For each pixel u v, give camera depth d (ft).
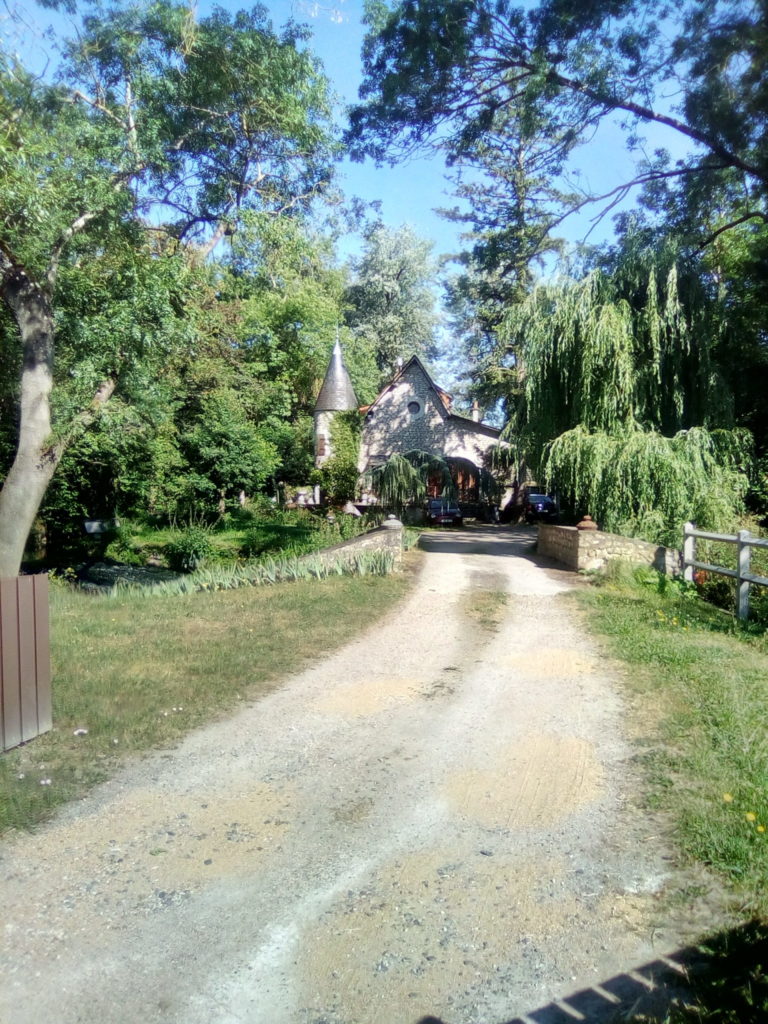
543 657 26.13
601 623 31.24
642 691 21.35
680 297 55.83
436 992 9.44
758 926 10.44
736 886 11.34
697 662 24.31
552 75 49.73
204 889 11.68
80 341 45.70
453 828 13.57
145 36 46.26
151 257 48.19
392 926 10.72
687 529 41.60
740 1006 8.98
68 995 9.38
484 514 127.85
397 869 12.21
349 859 12.55
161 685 22.02
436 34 47.98
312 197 54.95
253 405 96.99
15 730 17.28
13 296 43.34
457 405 166.30
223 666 24.17
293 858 12.59
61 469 73.67
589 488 51.60
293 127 49.37
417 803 14.62
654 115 50.44
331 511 106.73
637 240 57.41
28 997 9.34
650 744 17.26
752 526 50.24
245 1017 9.05
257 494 107.76
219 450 89.04
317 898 11.43
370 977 9.72
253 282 55.93
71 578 67.46
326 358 88.89
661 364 54.75
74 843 13.08
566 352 55.67
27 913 11.03
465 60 49.49
